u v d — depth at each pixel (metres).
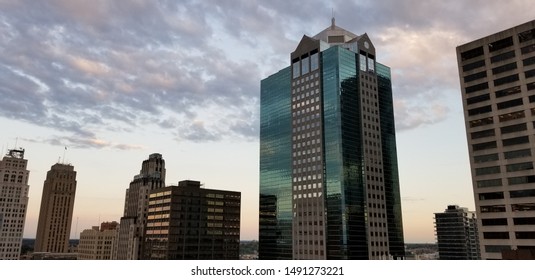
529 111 131.88
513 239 127.19
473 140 143.88
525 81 134.62
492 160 137.50
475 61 148.62
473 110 145.88
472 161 142.62
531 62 134.38
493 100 141.25
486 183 137.62
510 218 129.25
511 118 135.62
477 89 146.12
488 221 134.62
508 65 139.62
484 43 147.25
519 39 138.62
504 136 136.12
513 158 132.62
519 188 129.12
